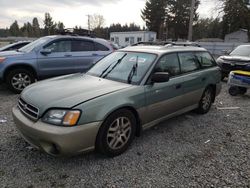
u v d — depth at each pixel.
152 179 2.95
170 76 4.24
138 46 4.79
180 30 51.44
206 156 3.55
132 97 3.47
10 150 3.48
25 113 3.19
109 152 3.32
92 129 3.01
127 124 3.49
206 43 32.34
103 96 3.19
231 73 7.45
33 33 74.19
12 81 6.60
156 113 3.96
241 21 36.38
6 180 2.83
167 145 3.84
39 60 6.82
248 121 5.12
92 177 2.95
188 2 50.25
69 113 2.89
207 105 5.44
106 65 4.40
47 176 2.93
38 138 2.92
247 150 3.78
